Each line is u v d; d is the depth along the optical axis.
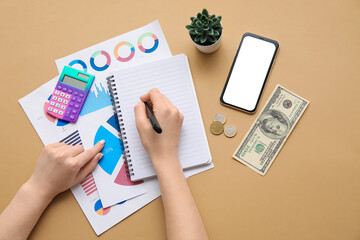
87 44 0.81
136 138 0.77
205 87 0.78
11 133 0.81
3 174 0.80
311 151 0.75
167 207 0.69
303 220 0.74
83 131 0.79
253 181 0.75
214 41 0.71
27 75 0.82
